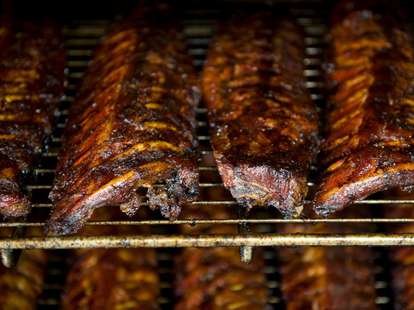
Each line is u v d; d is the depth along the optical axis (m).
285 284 0.73
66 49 0.82
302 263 0.73
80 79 0.76
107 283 0.70
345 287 0.70
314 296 0.70
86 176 0.57
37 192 0.75
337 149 0.62
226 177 0.57
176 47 0.74
